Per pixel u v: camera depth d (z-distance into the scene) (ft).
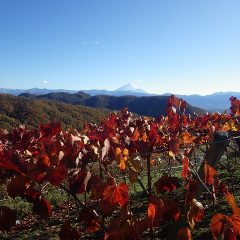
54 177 6.89
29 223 25.91
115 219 7.54
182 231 8.32
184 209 9.49
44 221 25.89
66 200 28.50
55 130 13.94
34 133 19.17
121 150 11.41
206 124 25.88
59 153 8.39
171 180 10.82
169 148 13.35
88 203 17.49
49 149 9.73
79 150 9.45
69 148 9.61
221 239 7.25
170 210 8.87
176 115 23.41
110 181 7.94
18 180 6.82
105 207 7.71
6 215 7.19
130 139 13.47
